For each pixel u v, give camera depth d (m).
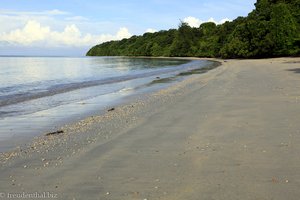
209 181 6.44
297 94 16.70
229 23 110.94
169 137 9.98
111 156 8.42
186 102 16.55
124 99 20.61
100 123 12.98
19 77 43.91
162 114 13.76
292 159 7.37
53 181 6.94
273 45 77.19
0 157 9.06
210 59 100.44
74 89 27.83
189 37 141.12
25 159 8.69
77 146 9.69
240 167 7.07
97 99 21.23
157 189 6.23
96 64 88.50
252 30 82.44
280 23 74.81
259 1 88.88
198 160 7.68
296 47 70.06
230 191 5.96
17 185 6.82
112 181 6.75
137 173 7.11
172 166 7.41
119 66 72.69
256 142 8.80
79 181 6.85
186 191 6.07
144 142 9.59
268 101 15.17
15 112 17.06
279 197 5.64
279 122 10.88
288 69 36.16
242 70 38.75
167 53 151.50
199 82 27.34
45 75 47.62
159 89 25.30
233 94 18.25
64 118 15.13
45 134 11.91
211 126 10.94
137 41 189.75
